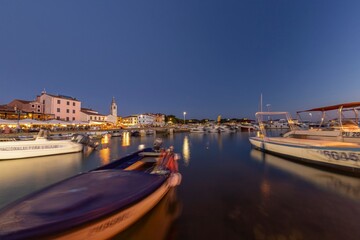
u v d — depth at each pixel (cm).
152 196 503
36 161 1489
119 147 2464
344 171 1009
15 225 291
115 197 407
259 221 556
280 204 669
